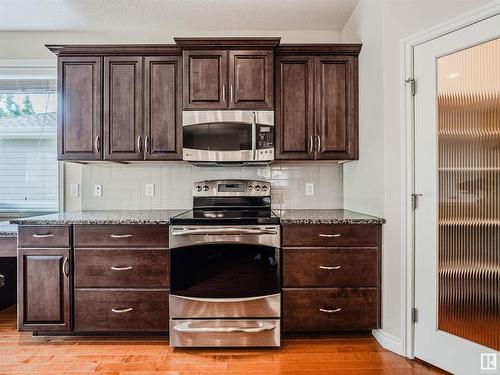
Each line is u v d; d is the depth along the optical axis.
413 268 1.92
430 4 1.82
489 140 1.66
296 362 1.89
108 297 2.08
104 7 2.41
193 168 2.74
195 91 2.33
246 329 2.00
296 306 2.07
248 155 2.32
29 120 2.79
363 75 2.31
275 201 2.72
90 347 2.06
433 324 1.83
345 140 2.39
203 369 1.82
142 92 2.37
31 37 2.75
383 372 1.79
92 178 2.74
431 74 1.83
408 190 1.93
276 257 2.04
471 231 1.72
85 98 2.37
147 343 2.11
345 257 2.08
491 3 1.59
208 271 2.04
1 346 2.07
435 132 1.81
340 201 2.75
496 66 1.61
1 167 2.80
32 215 2.80
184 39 2.26
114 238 2.08
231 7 2.43
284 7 2.44
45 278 2.07
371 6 2.18
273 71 2.34
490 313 1.66
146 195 2.74
